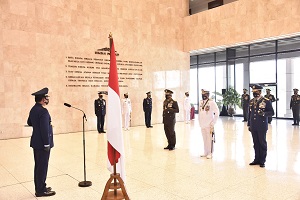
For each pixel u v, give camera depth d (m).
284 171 6.07
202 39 16.77
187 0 18.08
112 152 3.91
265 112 6.30
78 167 6.66
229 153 7.90
